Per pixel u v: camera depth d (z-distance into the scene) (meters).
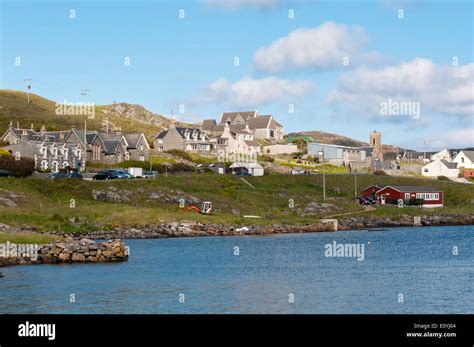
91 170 161.25
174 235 109.31
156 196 131.88
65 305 51.78
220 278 65.56
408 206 162.12
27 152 151.38
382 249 95.06
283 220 127.88
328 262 79.19
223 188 148.88
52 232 96.56
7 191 115.56
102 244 77.25
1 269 68.56
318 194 165.25
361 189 176.62
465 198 181.62
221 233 114.56
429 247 98.25
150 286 60.25
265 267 74.12
